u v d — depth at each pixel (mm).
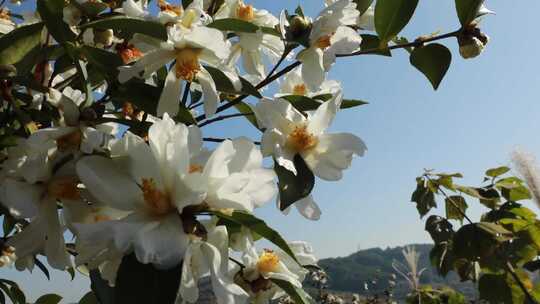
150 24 294
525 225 633
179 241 218
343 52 355
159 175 231
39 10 303
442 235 707
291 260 363
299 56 362
